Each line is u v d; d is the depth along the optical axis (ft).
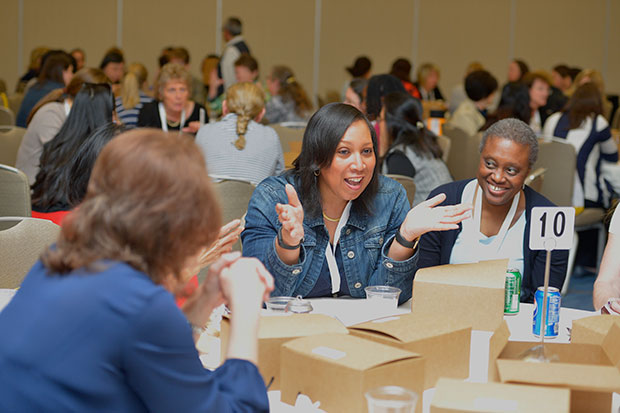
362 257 6.81
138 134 3.47
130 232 3.34
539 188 12.41
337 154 6.36
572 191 14.60
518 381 4.02
